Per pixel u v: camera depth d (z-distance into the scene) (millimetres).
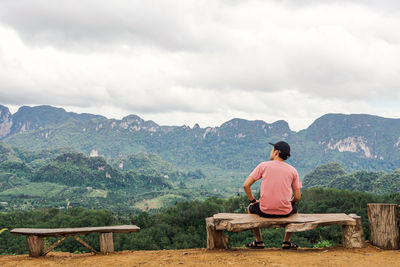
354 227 5473
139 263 4820
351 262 4395
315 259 4613
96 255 6148
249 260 4664
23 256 6297
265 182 5477
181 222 95062
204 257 5070
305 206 91125
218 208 107125
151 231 82688
